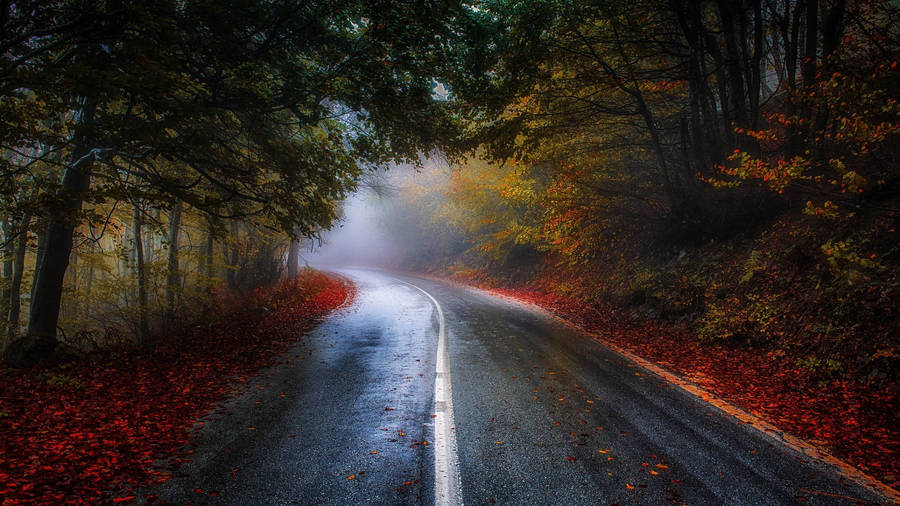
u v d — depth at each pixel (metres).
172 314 11.88
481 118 11.23
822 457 3.86
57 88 5.20
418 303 16.95
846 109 5.72
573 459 3.81
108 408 5.34
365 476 3.57
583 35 11.01
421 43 7.39
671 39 11.23
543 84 11.49
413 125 9.27
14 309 10.77
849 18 8.45
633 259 14.38
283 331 11.20
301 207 9.13
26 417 4.90
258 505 3.16
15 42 5.10
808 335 6.78
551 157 12.47
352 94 8.06
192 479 3.55
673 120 12.94
